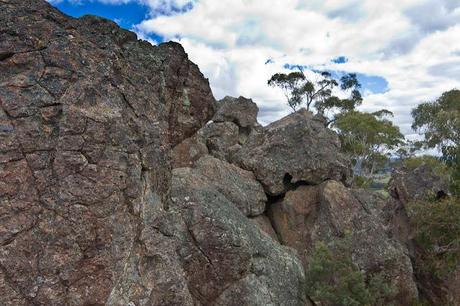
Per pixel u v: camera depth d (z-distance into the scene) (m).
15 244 9.41
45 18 11.52
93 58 11.70
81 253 10.09
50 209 9.89
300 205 25.34
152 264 11.77
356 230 21.55
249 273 16.55
